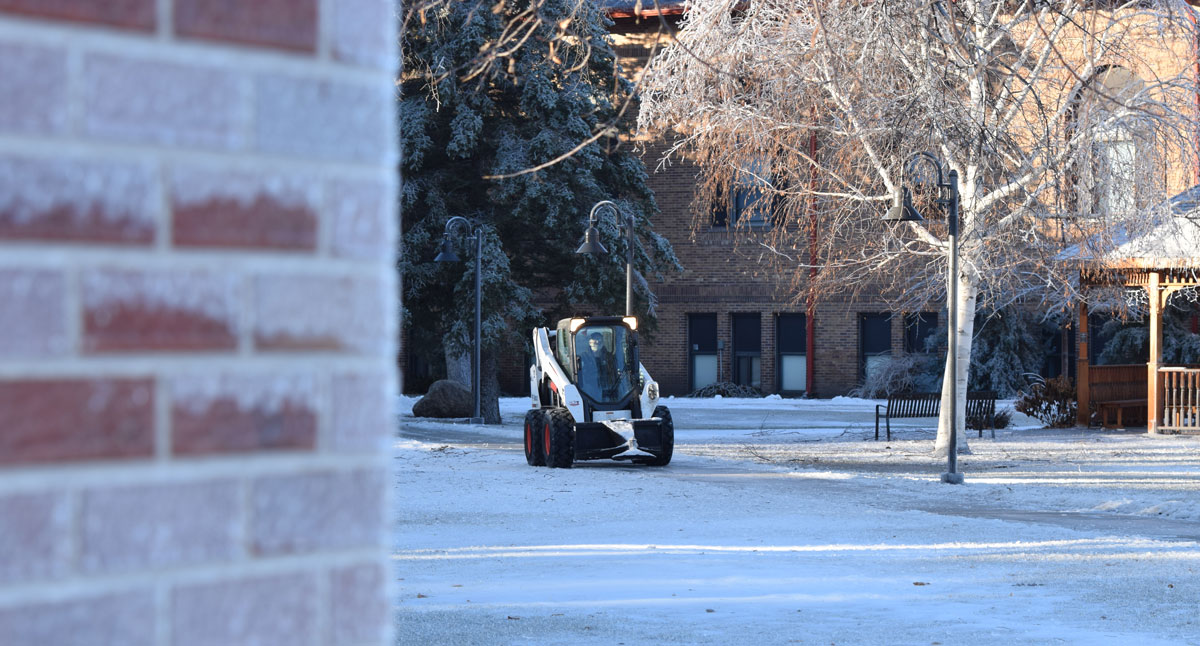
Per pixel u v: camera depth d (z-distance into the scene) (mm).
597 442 51938
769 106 53656
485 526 33562
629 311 63906
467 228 78000
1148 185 52125
